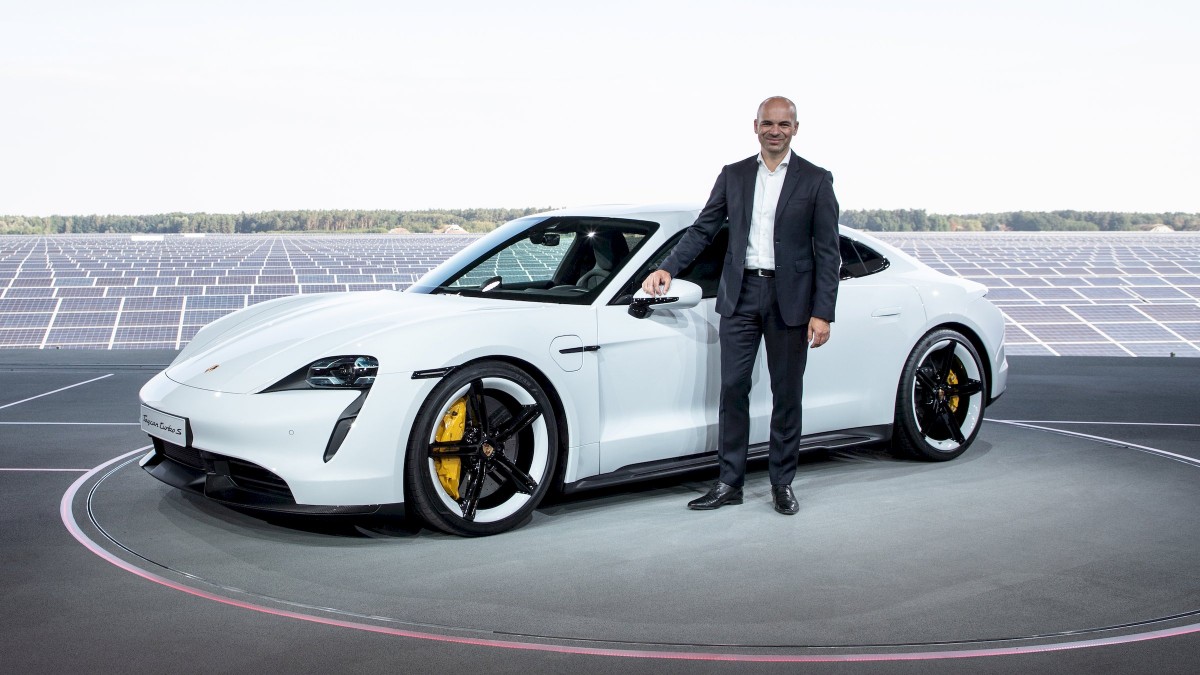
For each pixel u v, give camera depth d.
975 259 33.06
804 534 3.09
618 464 3.33
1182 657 2.13
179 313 21.72
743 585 2.60
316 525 3.13
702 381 3.50
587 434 3.23
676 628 2.29
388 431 2.85
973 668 2.07
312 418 2.81
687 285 3.24
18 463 4.08
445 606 2.43
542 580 2.64
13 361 9.20
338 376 2.86
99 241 43.25
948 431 4.20
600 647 2.17
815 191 3.21
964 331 4.23
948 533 3.10
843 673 2.04
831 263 3.23
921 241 34.12
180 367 3.22
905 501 3.50
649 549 2.93
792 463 3.37
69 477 3.80
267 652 2.12
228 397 2.90
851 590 2.56
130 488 3.62
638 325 3.34
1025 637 2.24
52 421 5.30
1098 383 7.38
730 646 2.18
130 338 19.61
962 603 2.47
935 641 2.21
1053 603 2.47
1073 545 2.98
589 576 2.67
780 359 3.30
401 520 2.96
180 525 3.12
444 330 2.97
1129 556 2.87
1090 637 2.24
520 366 3.11
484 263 3.64
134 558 2.78
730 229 3.28
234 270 26.95
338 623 2.30
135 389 6.85
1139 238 44.12
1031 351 19.19
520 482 3.12
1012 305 25.11
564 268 3.54
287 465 2.80
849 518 3.28
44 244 41.59
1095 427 5.18
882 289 3.96
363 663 2.07
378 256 26.52
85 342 19.56
